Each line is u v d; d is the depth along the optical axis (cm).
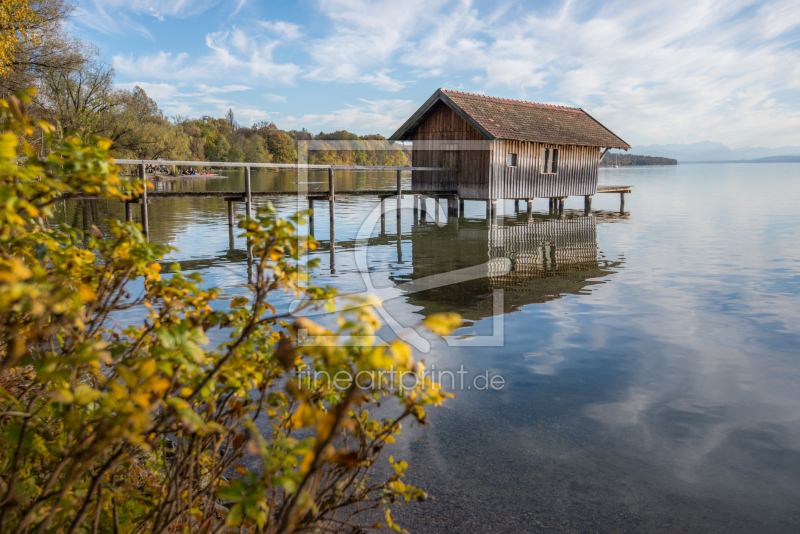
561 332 576
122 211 2102
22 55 2281
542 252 1212
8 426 117
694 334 574
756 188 4012
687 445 332
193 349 107
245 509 93
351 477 158
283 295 703
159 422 129
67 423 95
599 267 1009
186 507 148
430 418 362
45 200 132
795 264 1013
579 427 354
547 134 2045
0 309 87
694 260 1074
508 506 265
